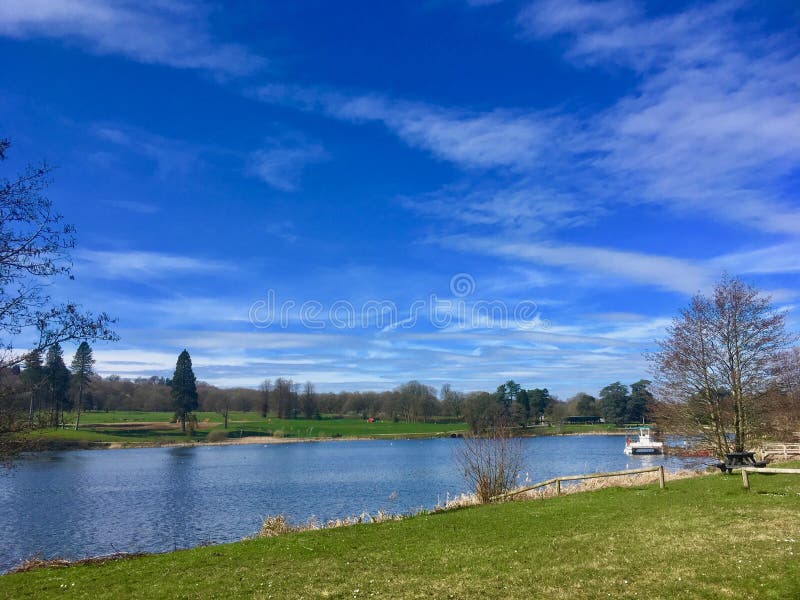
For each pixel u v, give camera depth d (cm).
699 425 3312
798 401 3512
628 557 1225
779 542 1252
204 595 1154
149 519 3503
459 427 13988
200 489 4862
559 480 2561
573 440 10888
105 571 1484
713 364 3291
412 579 1174
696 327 3322
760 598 930
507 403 7575
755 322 3195
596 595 995
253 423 14912
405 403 15712
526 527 1705
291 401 16362
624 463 5841
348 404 16588
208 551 1644
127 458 8475
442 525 1841
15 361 1858
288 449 10444
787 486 2088
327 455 8794
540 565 1220
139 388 15375
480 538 1585
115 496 4512
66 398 9156
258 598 1103
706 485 2298
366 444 11512
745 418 3200
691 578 1046
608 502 2086
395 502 3816
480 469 2641
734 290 3275
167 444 11369
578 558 1254
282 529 2125
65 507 4009
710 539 1325
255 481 5403
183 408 12656
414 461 7275
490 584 1102
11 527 3297
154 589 1233
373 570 1277
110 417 13912
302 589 1145
